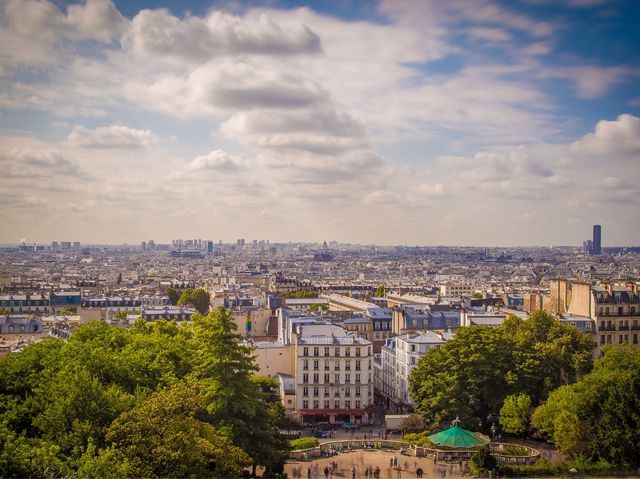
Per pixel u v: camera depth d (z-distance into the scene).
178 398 196.75
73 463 177.75
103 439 197.62
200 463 193.25
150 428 185.75
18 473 165.00
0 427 184.88
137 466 177.38
